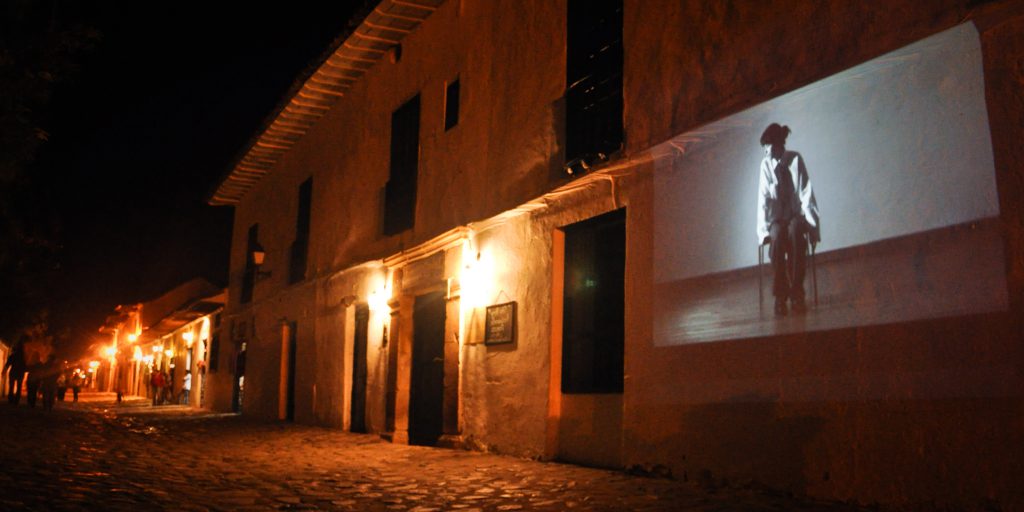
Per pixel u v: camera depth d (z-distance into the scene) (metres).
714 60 7.17
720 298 6.78
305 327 16.98
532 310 9.35
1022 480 4.63
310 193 17.42
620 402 8.00
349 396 14.43
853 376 5.60
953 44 5.18
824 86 6.02
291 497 6.34
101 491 6.34
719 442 6.62
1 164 7.52
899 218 5.41
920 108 5.35
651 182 7.72
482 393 10.18
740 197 6.69
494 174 10.45
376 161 14.09
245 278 22.02
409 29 13.15
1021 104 4.80
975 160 5.00
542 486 6.89
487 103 10.78
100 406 25.70
